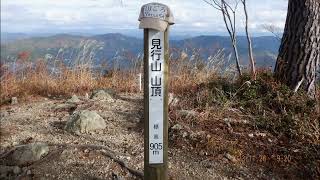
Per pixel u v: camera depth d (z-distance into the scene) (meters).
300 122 1.61
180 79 2.39
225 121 1.68
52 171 1.40
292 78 1.86
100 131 1.71
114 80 2.60
